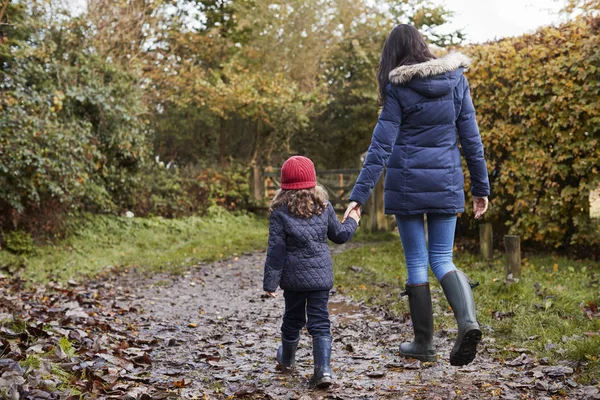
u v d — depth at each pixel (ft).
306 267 11.43
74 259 29.14
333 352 14.01
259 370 12.69
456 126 12.03
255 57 58.29
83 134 33.65
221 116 55.26
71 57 38.09
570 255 26.04
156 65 52.29
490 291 18.53
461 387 10.92
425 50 11.73
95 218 36.81
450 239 12.03
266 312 19.01
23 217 30.19
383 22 64.54
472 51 27.37
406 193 11.69
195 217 43.83
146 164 41.98
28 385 9.72
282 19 57.67
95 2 42.32
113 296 21.95
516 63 25.55
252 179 50.98
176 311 19.43
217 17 59.72
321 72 62.80
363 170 11.58
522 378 11.23
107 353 13.15
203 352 14.24
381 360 13.07
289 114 55.11
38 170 28.22
